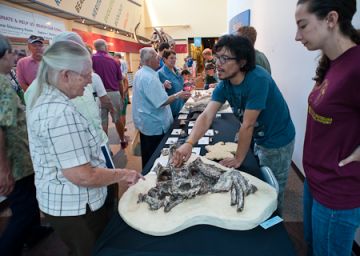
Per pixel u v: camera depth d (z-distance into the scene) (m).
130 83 9.77
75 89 0.84
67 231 0.96
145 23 11.57
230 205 0.90
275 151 1.38
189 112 2.63
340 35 0.76
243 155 1.22
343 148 0.81
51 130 0.77
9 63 1.34
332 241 0.89
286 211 2.07
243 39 1.13
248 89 1.16
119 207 0.94
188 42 11.52
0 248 1.41
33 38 2.27
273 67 3.51
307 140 0.97
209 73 4.34
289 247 0.76
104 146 1.40
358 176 0.80
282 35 3.10
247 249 0.75
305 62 2.45
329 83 0.79
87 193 0.93
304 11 0.76
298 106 2.65
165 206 0.90
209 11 11.15
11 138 1.32
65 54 0.78
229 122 2.23
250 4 4.76
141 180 1.10
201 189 0.96
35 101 0.83
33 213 1.49
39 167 0.90
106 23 7.52
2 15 3.48
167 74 2.81
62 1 4.91
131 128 4.88
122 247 0.78
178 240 0.80
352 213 0.83
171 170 1.06
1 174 1.27
